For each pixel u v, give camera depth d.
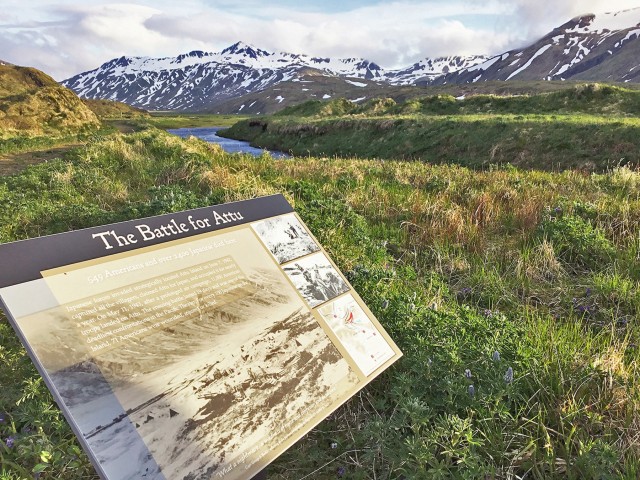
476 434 2.86
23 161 16.62
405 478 2.59
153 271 2.57
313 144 39.97
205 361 2.41
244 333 2.65
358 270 4.54
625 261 5.51
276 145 44.94
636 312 4.51
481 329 3.62
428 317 3.71
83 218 6.46
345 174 11.41
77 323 2.16
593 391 3.21
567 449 2.69
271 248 3.23
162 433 2.09
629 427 2.89
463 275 5.54
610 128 22.08
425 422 2.71
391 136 33.09
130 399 2.09
